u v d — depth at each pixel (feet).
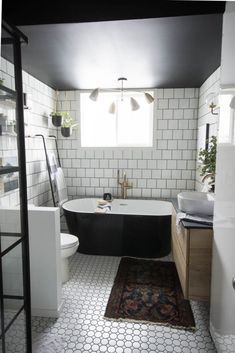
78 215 10.48
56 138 12.51
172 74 9.90
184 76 10.14
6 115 5.72
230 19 4.36
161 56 8.01
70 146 12.72
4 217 5.69
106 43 7.02
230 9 4.36
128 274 8.85
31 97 9.91
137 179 12.59
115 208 12.23
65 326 6.34
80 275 8.86
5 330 4.59
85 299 7.45
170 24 5.87
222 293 4.81
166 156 12.28
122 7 5.41
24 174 4.95
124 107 12.64
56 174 11.34
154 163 12.40
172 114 12.01
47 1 5.49
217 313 5.23
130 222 10.23
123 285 8.13
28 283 5.15
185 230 6.26
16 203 7.13
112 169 12.65
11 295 5.18
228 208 4.38
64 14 5.50
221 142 4.86
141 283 8.26
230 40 4.34
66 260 8.34
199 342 5.88
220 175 4.92
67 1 5.47
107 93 12.52
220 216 4.94
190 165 12.17
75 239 8.32
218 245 5.11
